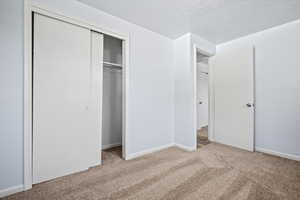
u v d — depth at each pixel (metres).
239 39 2.89
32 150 1.55
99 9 1.96
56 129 1.70
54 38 1.66
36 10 1.51
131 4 1.86
